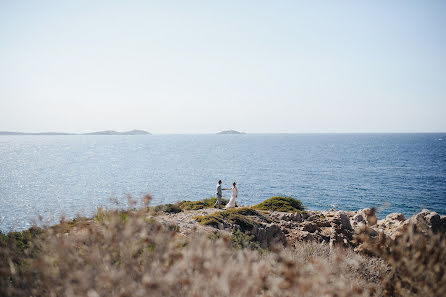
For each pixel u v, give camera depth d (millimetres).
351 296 4969
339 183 66812
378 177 73750
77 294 4004
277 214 17656
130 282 4086
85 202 45625
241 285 3988
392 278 5773
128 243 4656
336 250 9609
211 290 3887
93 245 4699
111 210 6352
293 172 85812
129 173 84875
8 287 4586
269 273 5094
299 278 4391
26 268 5117
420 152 150125
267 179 74000
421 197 51219
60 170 91875
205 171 89250
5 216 38750
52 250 4633
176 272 4016
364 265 7461
